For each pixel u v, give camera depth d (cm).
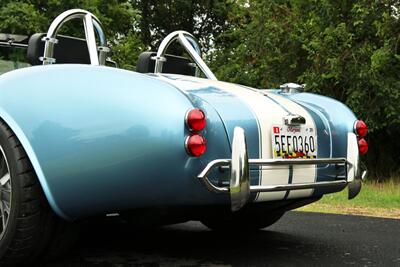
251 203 316
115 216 313
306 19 1211
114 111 278
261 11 1301
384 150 1243
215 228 427
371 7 1043
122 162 274
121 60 1376
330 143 343
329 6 1103
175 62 438
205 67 412
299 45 1233
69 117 284
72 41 379
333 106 367
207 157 276
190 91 304
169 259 340
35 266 313
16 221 287
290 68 1265
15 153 288
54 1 1298
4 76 303
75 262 327
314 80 1109
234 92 326
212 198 280
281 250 371
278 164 301
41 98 290
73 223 306
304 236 425
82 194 284
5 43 455
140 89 281
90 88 287
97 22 377
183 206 284
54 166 283
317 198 357
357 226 474
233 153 277
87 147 279
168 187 272
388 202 693
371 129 1071
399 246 389
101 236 410
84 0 1335
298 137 321
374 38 1084
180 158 267
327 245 390
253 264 330
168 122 269
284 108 328
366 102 1063
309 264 333
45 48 356
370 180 1180
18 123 289
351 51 1062
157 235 419
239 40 1478
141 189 276
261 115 307
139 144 271
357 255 359
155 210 293
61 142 283
